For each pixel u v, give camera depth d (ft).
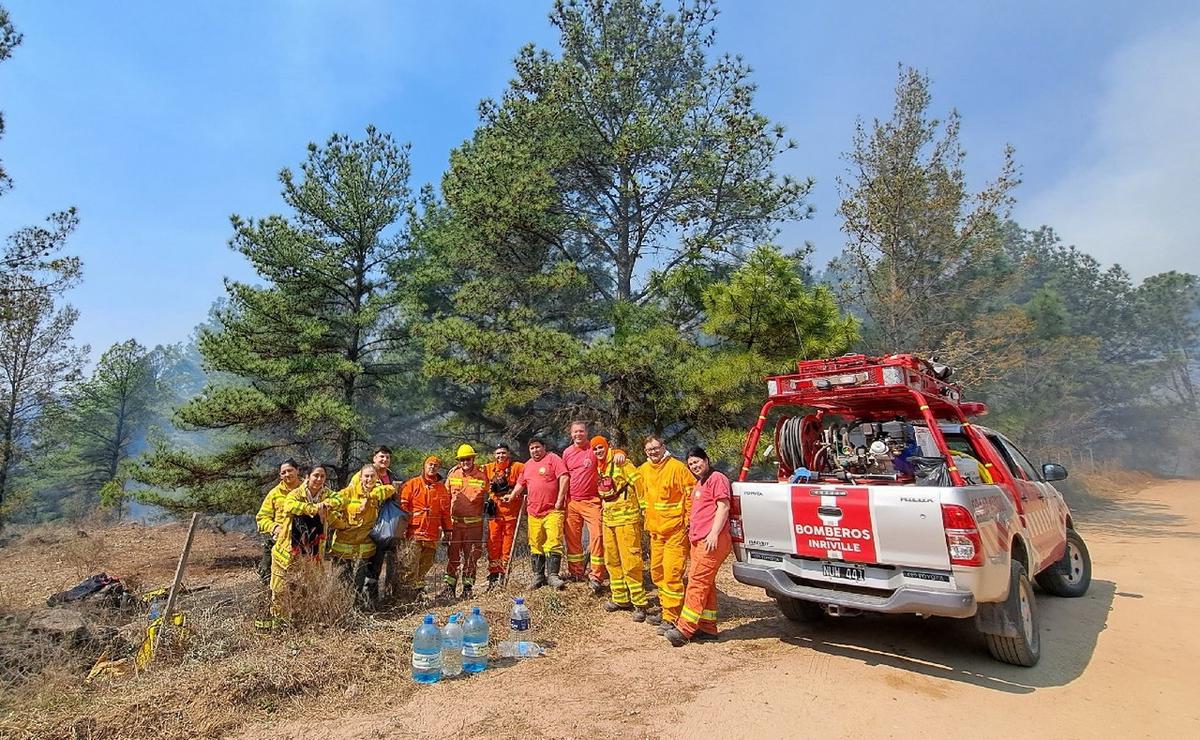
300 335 50.01
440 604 23.89
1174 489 93.81
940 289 55.77
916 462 19.03
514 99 45.62
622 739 12.80
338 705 14.61
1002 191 48.34
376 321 53.57
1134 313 146.82
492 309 46.78
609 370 36.60
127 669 17.46
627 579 21.79
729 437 34.76
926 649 18.15
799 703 14.48
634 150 42.06
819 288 38.32
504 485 27.25
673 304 42.11
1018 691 15.16
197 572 47.78
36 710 13.93
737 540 18.78
